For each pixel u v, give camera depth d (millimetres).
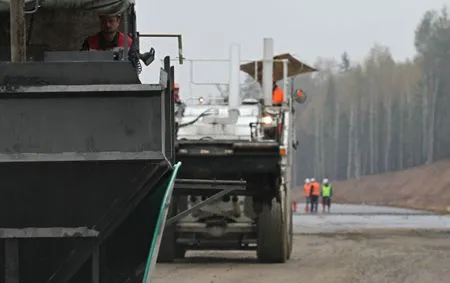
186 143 40875
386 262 42906
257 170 40969
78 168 16344
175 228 43656
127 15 19312
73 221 16797
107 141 16094
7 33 20469
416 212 138250
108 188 16516
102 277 17656
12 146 16094
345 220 100188
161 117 16125
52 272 17188
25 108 16094
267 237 42844
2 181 16422
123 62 16266
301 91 48594
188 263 44125
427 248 51688
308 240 59719
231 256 51031
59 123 16109
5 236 16766
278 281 35062
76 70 16266
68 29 21312
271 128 43125
